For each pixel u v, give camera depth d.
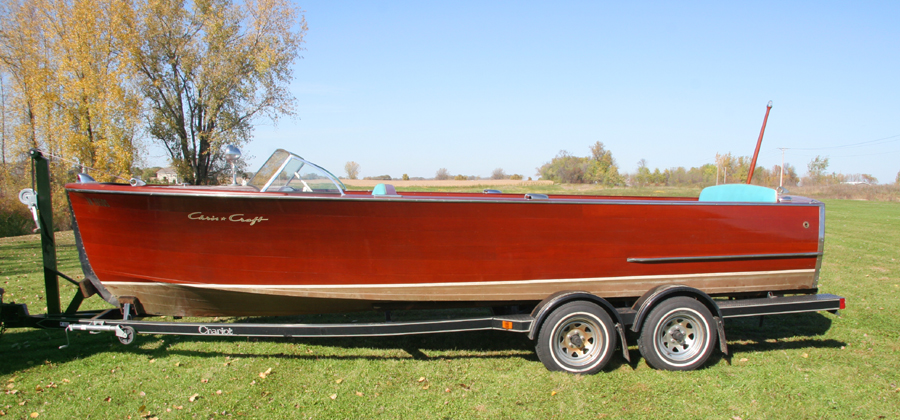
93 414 3.61
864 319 6.32
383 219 4.14
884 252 12.08
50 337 5.25
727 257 4.83
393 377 4.35
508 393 4.05
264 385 4.14
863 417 3.73
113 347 4.98
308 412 3.69
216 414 3.63
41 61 22.08
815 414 3.77
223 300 4.55
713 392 4.12
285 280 4.34
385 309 4.57
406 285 4.34
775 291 5.10
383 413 3.69
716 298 5.32
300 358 4.78
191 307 4.68
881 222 20.12
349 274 4.29
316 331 4.33
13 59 22.61
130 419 3.55
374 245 4.21
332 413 3.68
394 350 5.05
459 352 5.01
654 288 4.56
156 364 4.55
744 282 4.95
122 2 22.72
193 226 4.19
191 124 28.66
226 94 26.89
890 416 3.75
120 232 4.31
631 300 4.86
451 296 4.41
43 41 22.39
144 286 4.56
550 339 4.31
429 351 5.04
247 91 26.77
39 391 3.95
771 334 5.71
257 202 4.01
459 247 4.29
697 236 4.73
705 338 4.55
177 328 4.36
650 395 4.05
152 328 4.37
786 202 4.97
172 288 4.50
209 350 4.95
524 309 4.88
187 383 4.15
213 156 28.11
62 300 7.00
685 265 4.76
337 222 4.11
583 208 4.43
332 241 4.19
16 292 7.43
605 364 4.43
